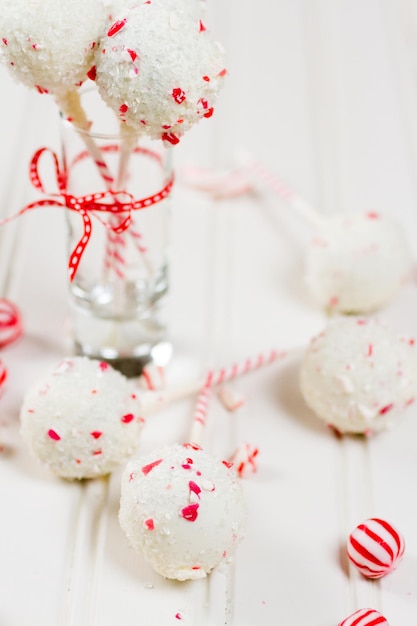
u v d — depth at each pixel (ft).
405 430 1.67
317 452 1.64
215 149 2.11
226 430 1.67
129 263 1.67
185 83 1.43
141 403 1.65
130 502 1.47
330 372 1.61
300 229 1.98
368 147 2.13
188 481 1.45
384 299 1.81
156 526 1.44
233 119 2.18
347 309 1.82
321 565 1.52
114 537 1.54
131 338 1.71
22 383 1.71
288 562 1.52
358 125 2.18
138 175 1.62
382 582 1.51
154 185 1.63
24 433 1.57
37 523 1.55
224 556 1.47
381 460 1.63
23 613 1.46
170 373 1.75
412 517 1.57
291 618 1.47
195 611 1.47
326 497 1.59
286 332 1.81
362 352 1.61
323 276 1.79
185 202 2.02
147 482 1.46
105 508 1.57
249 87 2.25
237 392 1.71
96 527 1.55
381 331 1.64
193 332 1.81
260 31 2.39
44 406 1.54
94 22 1.45
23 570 1.50
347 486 1.60
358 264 1.76
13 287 1.85
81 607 1.47
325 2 2.48
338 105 2.22
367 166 2.09
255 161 2.01
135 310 1.69
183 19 1.44
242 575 1.51
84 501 1.57
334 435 1.67
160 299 1.72
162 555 1.45
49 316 1.81
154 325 1.73
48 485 1.59
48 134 2.09
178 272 1.89
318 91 2.25
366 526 1.50
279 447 1.65
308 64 2.32
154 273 1.69
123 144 1.55
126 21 1.43
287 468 1.62
